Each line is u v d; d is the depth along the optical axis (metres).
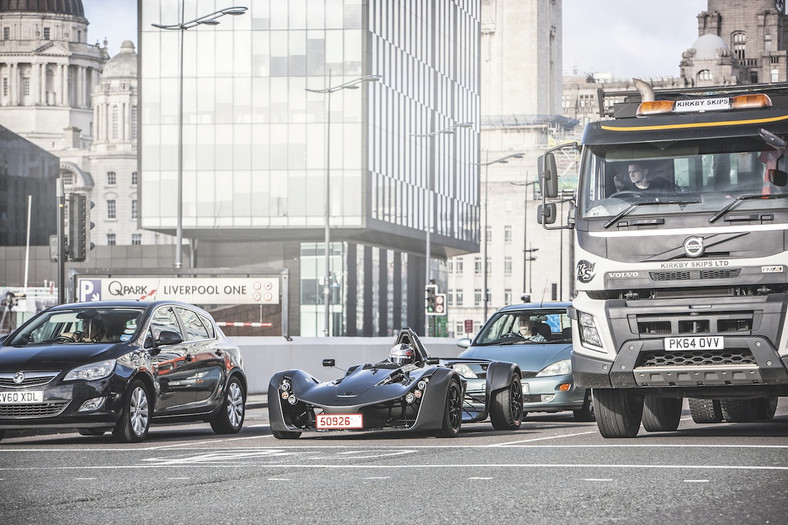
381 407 19.83
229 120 105.06
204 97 105.06
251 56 104.94
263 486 12.46
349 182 104.50
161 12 105.06
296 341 40.44
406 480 12.74
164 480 13.16
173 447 18.34
